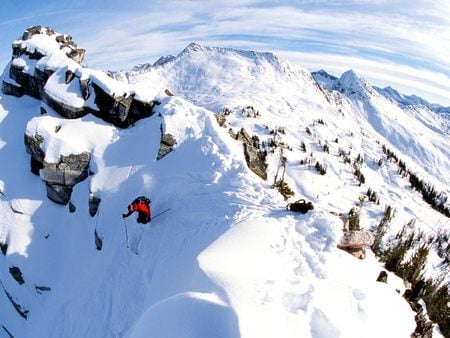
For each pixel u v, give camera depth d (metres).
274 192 16.34
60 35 30.66
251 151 20.67
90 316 13.98
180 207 15.87
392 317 10.12
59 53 26.44
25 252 19.67
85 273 16.83
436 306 16.45
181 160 18.50
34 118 22.31
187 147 18.95
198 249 12.32
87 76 22.64
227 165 17.45
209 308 7.45
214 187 16.41
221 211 14.50
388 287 11.90
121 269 14.84
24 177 22.78
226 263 10.05
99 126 22.09
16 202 21.53
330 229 12.59
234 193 15.50
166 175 18.08
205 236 13.15
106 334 12.75
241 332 6.81
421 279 18.06
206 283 9.06
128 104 22.23
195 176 17.33
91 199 19.05
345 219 15.36
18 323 18.75
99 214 18.06
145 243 15.06
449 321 15.90
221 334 6.90
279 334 7.41
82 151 21.05
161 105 22.20
